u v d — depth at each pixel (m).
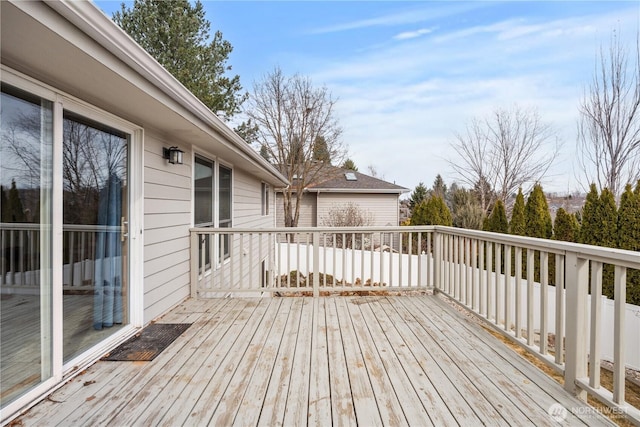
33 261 1.95
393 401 1.93
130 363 2.41
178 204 3.97
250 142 14.99
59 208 2.12
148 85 2.31
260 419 1.77
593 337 1.85
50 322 2.05
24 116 1.91
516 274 2.62
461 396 1.98
